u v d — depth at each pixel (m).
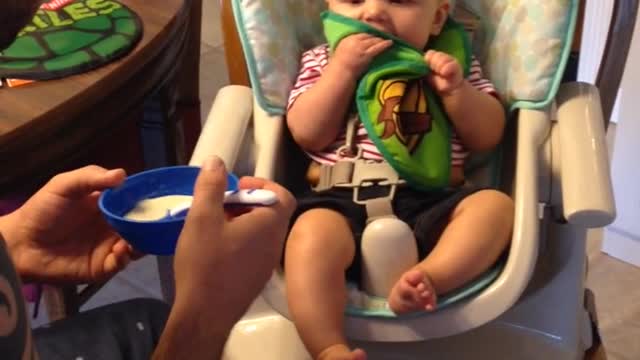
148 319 0.77
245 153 1.01
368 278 0.90
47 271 0.73
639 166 1.60
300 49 1.13
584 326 1.09
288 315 0.89
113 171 0.70
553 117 1.04
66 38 0.93
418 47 1.09
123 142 1.18
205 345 0.61
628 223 1.67
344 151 1.05
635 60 1.52
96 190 0.71
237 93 1.05
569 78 1.11
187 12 1.06
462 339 1.00
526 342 1.00
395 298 0.86
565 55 1.03
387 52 1.07
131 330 0.75
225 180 0.60
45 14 0.98
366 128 1.03
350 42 1.05
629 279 1.68
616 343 1.54
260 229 0.61
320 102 1.04
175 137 1.17
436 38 1.12
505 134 1.09
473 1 1.13
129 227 0.66
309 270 0.89
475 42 1.13
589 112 1.00
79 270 0.73
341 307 0.88
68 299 1.16
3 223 0.72
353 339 0.90
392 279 0.90
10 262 0.46
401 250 0.89
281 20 1.08
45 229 0.72
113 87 0.89
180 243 0.59
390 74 1.05
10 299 0.44
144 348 0.73
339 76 1.04
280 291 0.89
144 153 1.19
